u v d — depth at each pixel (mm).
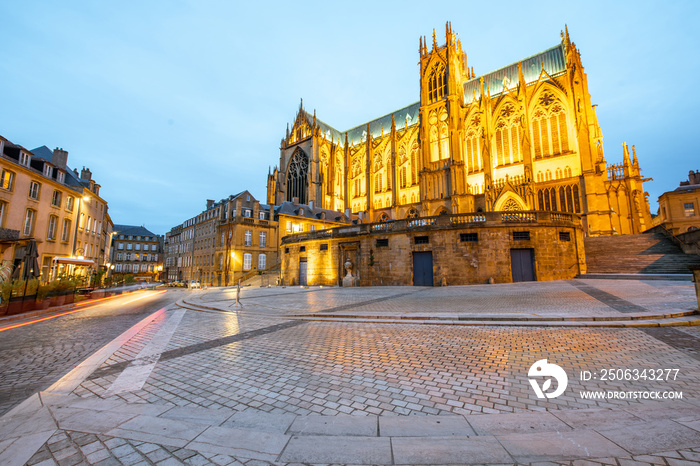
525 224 22406
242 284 45469
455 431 3408
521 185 46531
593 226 43594
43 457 2953
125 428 3592
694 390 4367
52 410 4141
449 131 57250
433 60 63719
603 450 2898
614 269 23141
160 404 4383
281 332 9508
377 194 74438
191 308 17000
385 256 26016
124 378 5559
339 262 28719
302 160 79750
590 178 45000
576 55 49406
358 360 6395
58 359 7082
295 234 33969
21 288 15961
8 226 23484
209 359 6723
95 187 39281
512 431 3379
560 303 12078
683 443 2939
